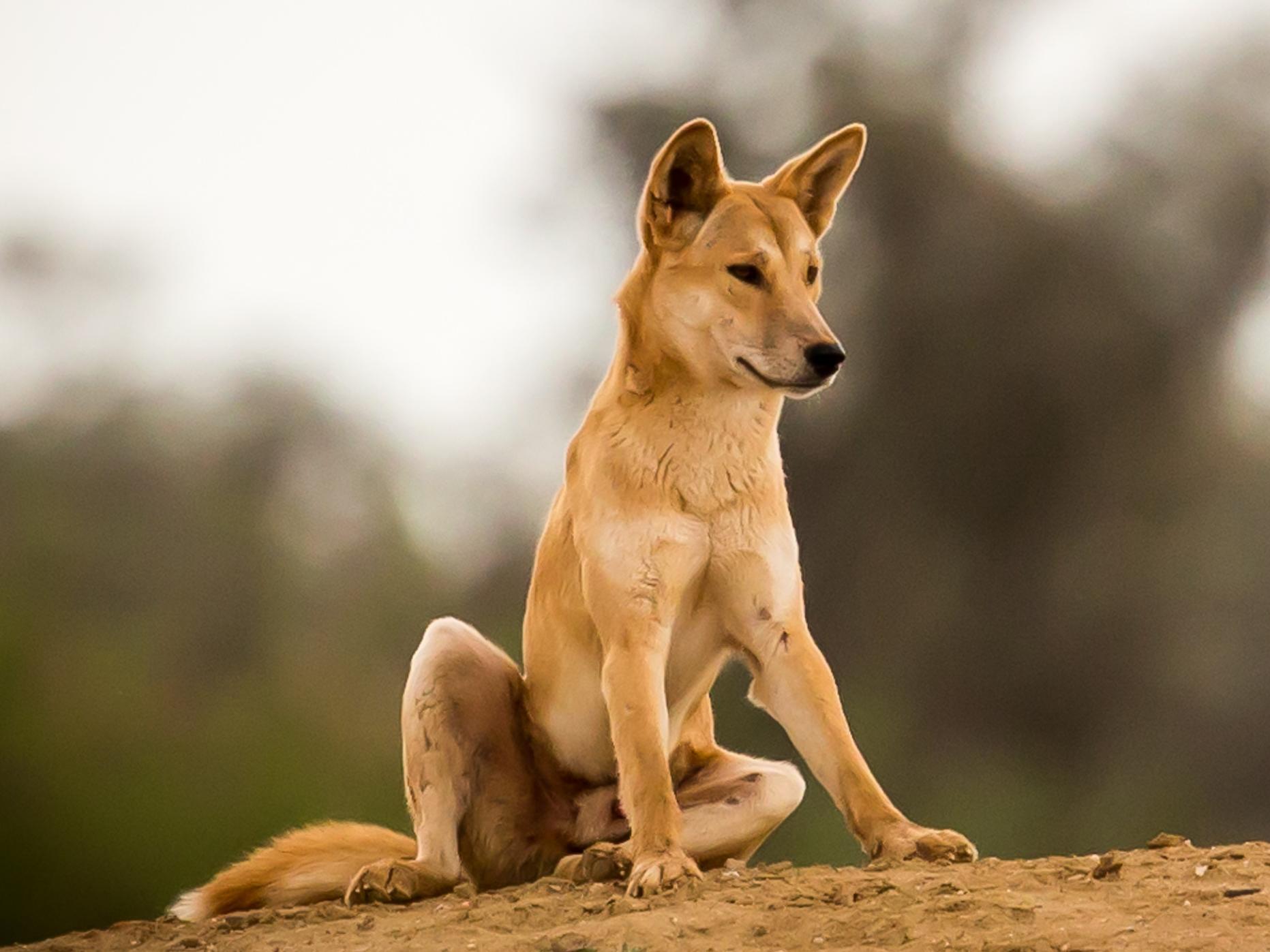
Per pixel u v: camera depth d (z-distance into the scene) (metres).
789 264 20.73
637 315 20.92
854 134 22.11
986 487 86.75
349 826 21.92
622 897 17.72
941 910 15.76
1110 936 14.71
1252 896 15.52
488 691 21.55
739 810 20.56
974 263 87.94
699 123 20.77
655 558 20.08
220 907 21.11
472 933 17.08
